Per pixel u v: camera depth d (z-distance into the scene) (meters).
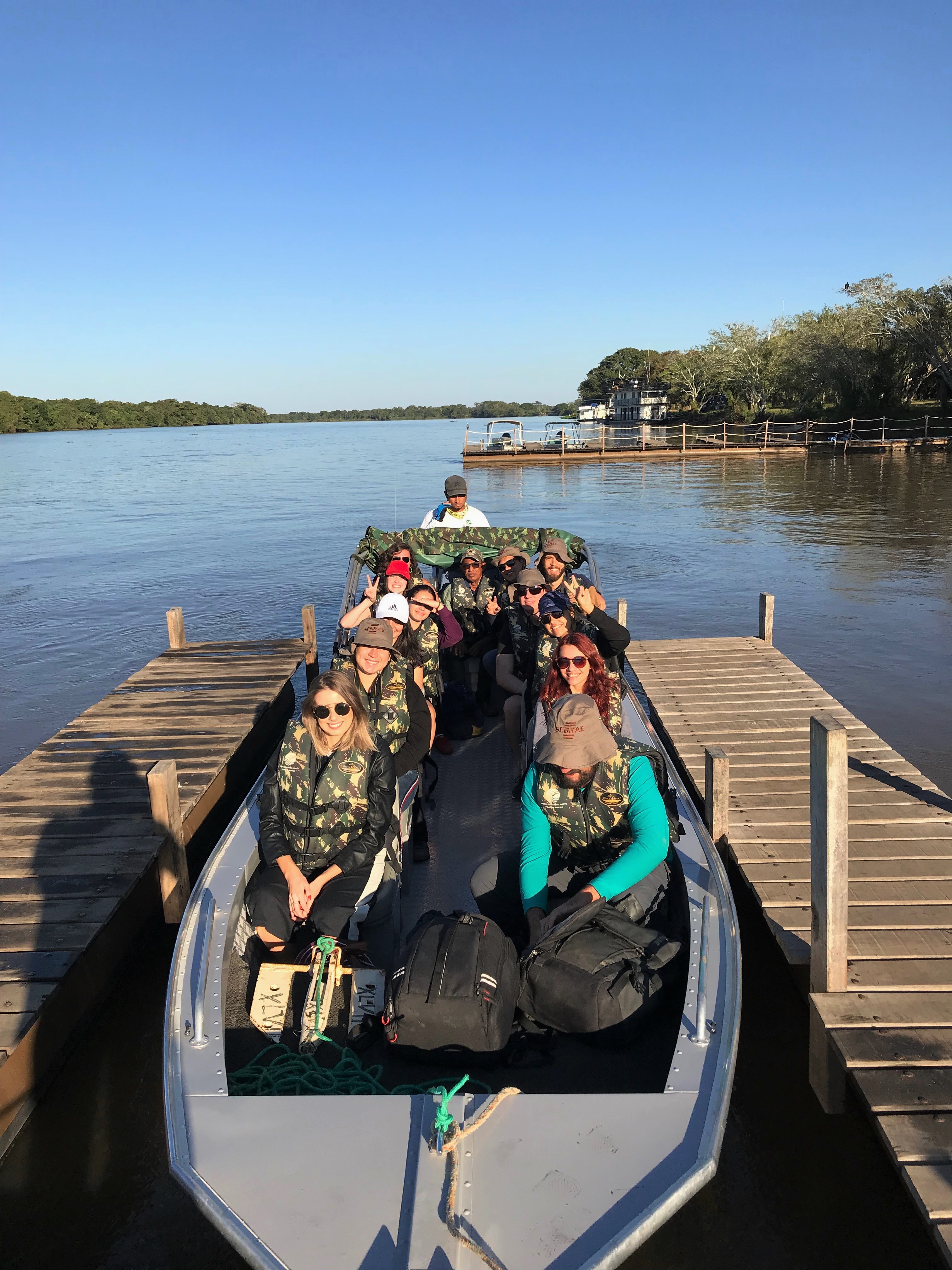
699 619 11.76
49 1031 3.48
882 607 11.88
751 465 38.19
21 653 11.12
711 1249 2.69
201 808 5.52
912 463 35.19
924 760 6.70
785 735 6.07
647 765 3.17
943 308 44.47
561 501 26.22
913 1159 2.48
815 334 50.97
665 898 3.47
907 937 3.55
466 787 5.06
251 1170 2.15
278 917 3.18
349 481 39.00
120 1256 2.72
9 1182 3.01
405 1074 2.82
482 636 6.36
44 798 5.24
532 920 3.02
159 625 12.43
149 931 4.58
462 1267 1.88
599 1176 2.10
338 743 3.23
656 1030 2.95
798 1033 3.69
